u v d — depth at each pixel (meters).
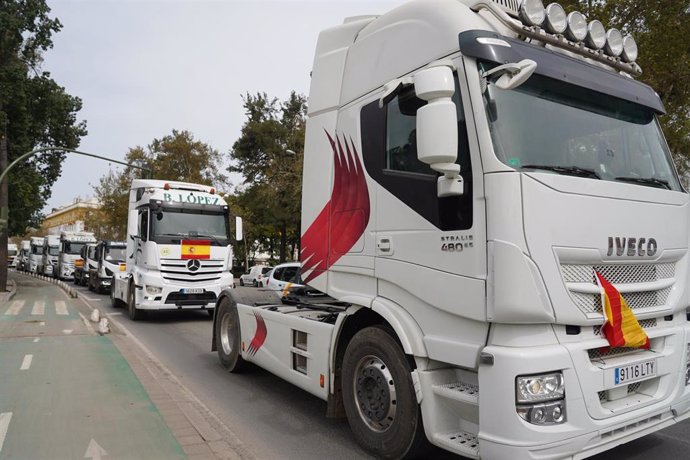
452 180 3.53
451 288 3.59
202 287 13.20
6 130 24.88
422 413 3.81
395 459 4.11
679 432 4.96
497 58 3.49
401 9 4.40
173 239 13.02
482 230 3.40
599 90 4.03
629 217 3.69
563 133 3.73
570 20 4.09
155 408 5.40
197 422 5.04
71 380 6.52
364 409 4.42
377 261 4.27
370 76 4.62
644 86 4.51
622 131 4.15
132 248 14.10
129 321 13.58
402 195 4.06
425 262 3.81
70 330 10.80
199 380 7.23
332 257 4.85
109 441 4.47
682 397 3.88
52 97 26.86
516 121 3.54
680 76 12.86
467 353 3.48
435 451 4.14
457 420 3.78
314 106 5.31
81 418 5.05
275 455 4.55
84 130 30.03
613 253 3.54
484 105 3.48
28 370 7.04
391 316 4.05
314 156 5.24
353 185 4.64
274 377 7.40
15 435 4.59
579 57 4.23
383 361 4.21
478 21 3.80
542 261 3.24
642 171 4.16
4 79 23.83
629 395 3.70
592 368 3.35
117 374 6.84
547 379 3.20
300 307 6.35
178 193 13.65
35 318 13.17
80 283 32.06
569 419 3.24
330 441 4.90
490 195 3.35
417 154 3.73
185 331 11.97
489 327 3.41
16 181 25.97
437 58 3.89
